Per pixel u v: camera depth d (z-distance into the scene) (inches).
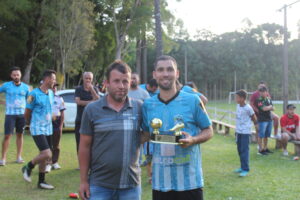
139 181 116.6
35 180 235.0
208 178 246.1
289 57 2265.0
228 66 2496.3
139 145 116.4
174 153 109.5
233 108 1280.8
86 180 112.3
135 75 248.8
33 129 209.9
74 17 1034.7
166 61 111.7
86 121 112.1
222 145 406.0
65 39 1039.6
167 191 110.6
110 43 1513.3
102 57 1547.7
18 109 280.4
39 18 1111.0
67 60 1056.8
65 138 434.0
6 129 274.1
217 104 1708.9
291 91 2107.5
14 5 957.2
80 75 1596.9
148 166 227.6
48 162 257.9
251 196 203.5
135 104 115.9
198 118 112.4
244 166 254.7
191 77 2539.4
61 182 231.6
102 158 109.4
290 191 213.2
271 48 2468.0
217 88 2529.5
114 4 1342.3
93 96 250.4
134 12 1347.2
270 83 2453.2
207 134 111.2
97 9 1389.0
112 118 110.2
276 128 381.7
